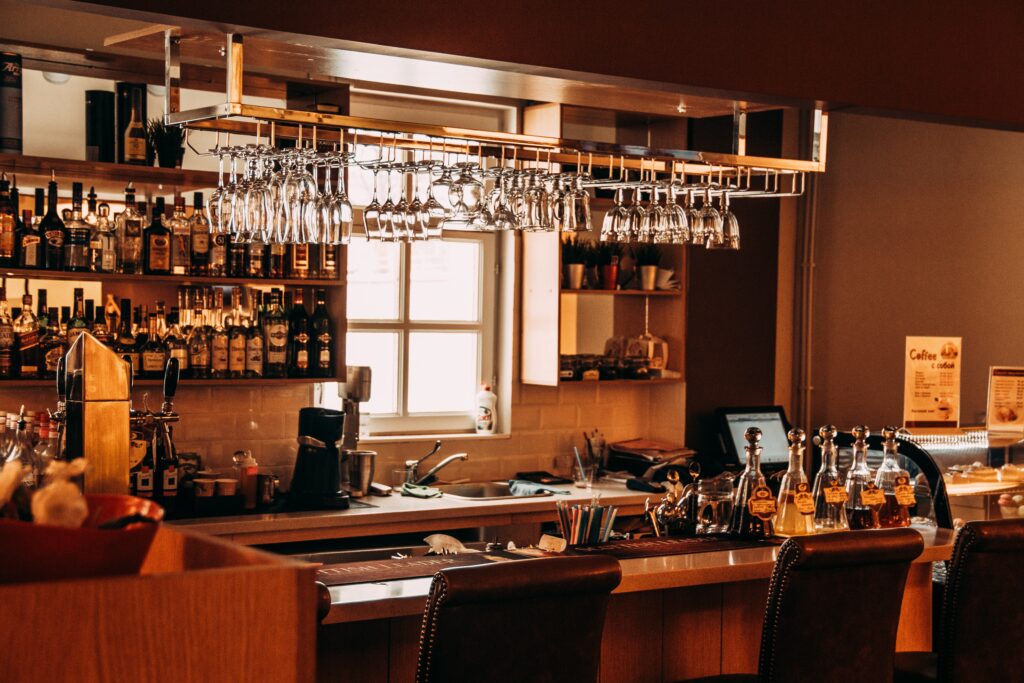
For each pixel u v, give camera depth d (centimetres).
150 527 128
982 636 308
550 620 234
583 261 579
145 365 462
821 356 690
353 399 517
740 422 618
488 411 577
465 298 584
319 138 339
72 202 454
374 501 494
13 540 122
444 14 302
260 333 487
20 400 453
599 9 325
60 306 458
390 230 340
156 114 480
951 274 628
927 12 383
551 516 508
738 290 634
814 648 275
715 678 309
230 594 120
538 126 561
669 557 325
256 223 326
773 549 339
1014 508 429
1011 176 600
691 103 394
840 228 680
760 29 353
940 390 463
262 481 469
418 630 297
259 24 280
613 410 614
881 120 659
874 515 367
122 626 115
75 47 461
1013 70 402
